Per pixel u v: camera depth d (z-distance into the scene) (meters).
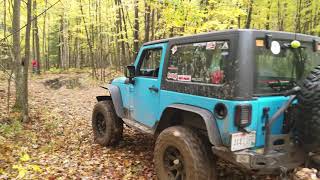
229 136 3.46
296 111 3.40
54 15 29.61
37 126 7.97
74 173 4.95
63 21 30.55
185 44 4.30
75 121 8.96
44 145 6.50
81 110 10.84
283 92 3.72
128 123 5.53
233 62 3.46
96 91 16.47
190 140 3.87
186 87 4.16
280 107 3.59
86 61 41.44
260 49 3.57
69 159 5.62
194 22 10.43
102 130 6.58
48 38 37.16
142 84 5.29
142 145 6.42
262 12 18.98
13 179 4.53
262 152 3.43
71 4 23.38
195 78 4.06
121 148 6.27
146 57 5.36
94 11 23.05
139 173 4.98
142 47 5.47
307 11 19.03
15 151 5.88
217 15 11.02
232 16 11.02
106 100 6.64
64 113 10.09
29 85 18.27
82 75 24.23
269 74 3.65
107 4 22.17
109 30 24.38
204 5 11.10
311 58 4.12
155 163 4.38
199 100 3.92
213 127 3.63
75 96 14.56
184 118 4.43
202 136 3.98
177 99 4.32
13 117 8.23
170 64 4.56
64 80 20.73
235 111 3.39
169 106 4.38
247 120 3.38
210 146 3.95
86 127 8.23
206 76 3.87
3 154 5.59
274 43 3.63
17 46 8.64
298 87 3.43
